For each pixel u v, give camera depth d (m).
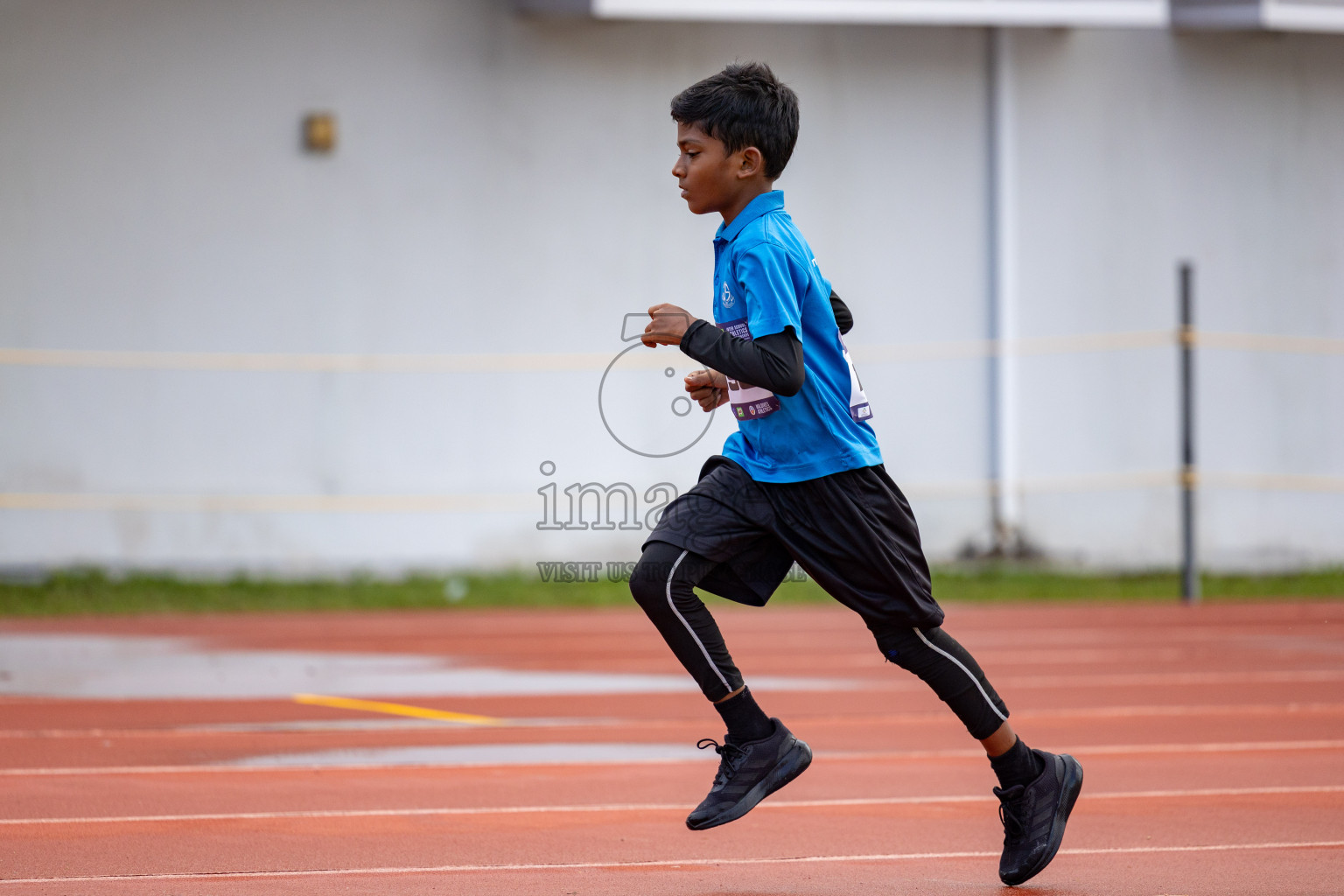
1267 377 46.41
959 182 44.75
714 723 19.61
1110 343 45.28
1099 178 45.31
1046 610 36.44
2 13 39.81
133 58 40.62
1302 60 46.59
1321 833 13.00
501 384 42.69
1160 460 45.56
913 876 11.30
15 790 14.60
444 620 34.53
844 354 10.49
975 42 44.75
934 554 44.41
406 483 42.25
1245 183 46.25
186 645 28.80
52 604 35.12
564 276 43.03
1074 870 11.55
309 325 41.72
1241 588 41.16
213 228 41.19
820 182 44.09
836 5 40.75
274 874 11.17
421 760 16.69
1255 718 20.25
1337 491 46.84
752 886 10.88
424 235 42.31
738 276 10.09
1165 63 45.66
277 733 18.50
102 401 40.53
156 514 40.84
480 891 10.66
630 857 11.91
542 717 20.08
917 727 19.41
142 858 11.68
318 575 41.38
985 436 44.81
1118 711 20.91
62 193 40.31
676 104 10.55
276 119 41.47
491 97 42.59
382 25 41.97
